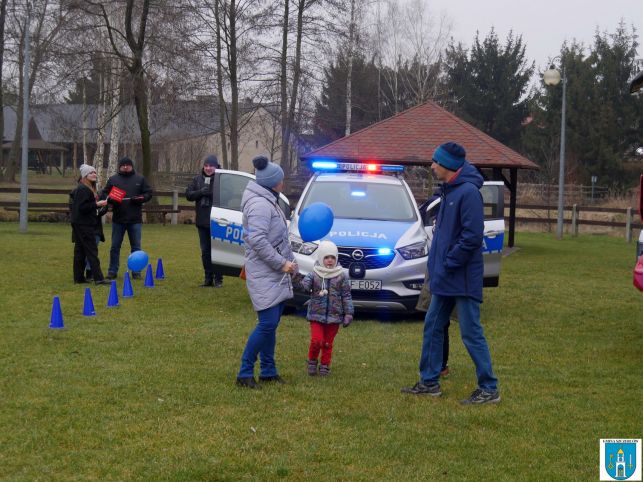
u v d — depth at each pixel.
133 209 12.73
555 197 42.91
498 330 9.55
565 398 6.42
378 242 9.84
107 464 4.73
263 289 6.42
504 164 19.14
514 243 23.84
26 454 4.88
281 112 35.91
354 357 7.80
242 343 8.17
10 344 7.84
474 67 55.91
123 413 5.70
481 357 6.21
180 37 29.72
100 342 8.04
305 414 5.80
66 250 17.03
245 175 11.29
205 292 11.77
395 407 6.04
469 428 5.60
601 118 48.62
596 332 9.55
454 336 9.02
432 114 20.53
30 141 72.12
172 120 33.56
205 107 34.03
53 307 8.70
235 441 5.17
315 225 6.74
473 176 6.22
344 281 7.02
